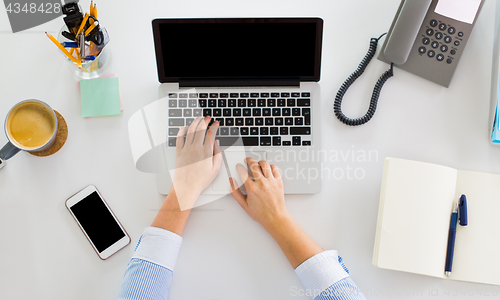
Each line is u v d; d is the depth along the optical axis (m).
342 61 0.79
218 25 0.69
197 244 0.72
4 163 0.72
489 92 0.77
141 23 0.79
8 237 0.71
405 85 0.77
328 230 0.73
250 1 0.79
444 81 0.76
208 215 0.73
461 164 0.75
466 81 0.77
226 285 0.71
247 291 0.71
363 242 0.73
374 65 0.78
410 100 0.77
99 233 0.71
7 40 0.77
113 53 0.78
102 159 0.74
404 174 0.68
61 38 0.73
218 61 0.72
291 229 0.69
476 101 0.77
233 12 0.79
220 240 0.72
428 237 0.67
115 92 0.75
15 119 0.70
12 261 0.71
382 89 0.77
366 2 0.79
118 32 0.78
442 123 0.77
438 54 0.75
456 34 0.74
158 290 0.65
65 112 0.75
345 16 0.79
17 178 0.73
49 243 0.72
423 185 0.68
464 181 0.72
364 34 0.79
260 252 0.72
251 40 0.70
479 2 0.72
